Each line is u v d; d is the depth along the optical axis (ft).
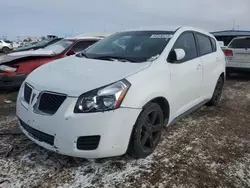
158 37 11.23
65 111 7.43
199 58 12.72
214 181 8.11
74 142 7.45
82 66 9.37
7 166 8.48
